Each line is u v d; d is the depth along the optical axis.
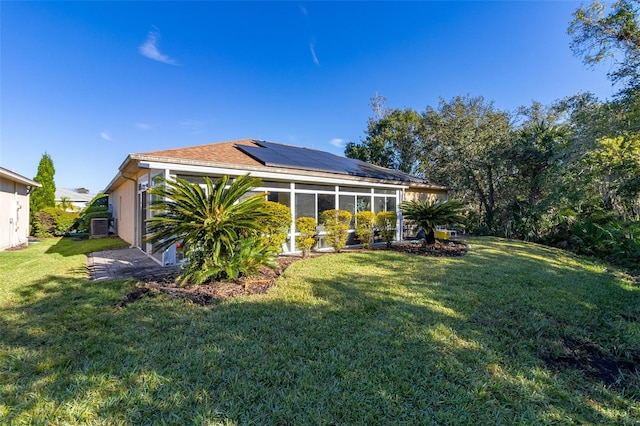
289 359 2.96
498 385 2.62
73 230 17.14
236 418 2.16
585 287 5.78
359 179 11.30
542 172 14.69
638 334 3.74
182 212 5.32
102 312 4.11
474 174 17.67
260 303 4.48
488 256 8.87
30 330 3.53
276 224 8.12
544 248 11.22
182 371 2.71
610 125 10.84
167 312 4.10
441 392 2.52
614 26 10.08
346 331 3.59
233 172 8.32
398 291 5.19
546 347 3.38
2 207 10.89
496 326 3.85
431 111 21.27
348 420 2.17
